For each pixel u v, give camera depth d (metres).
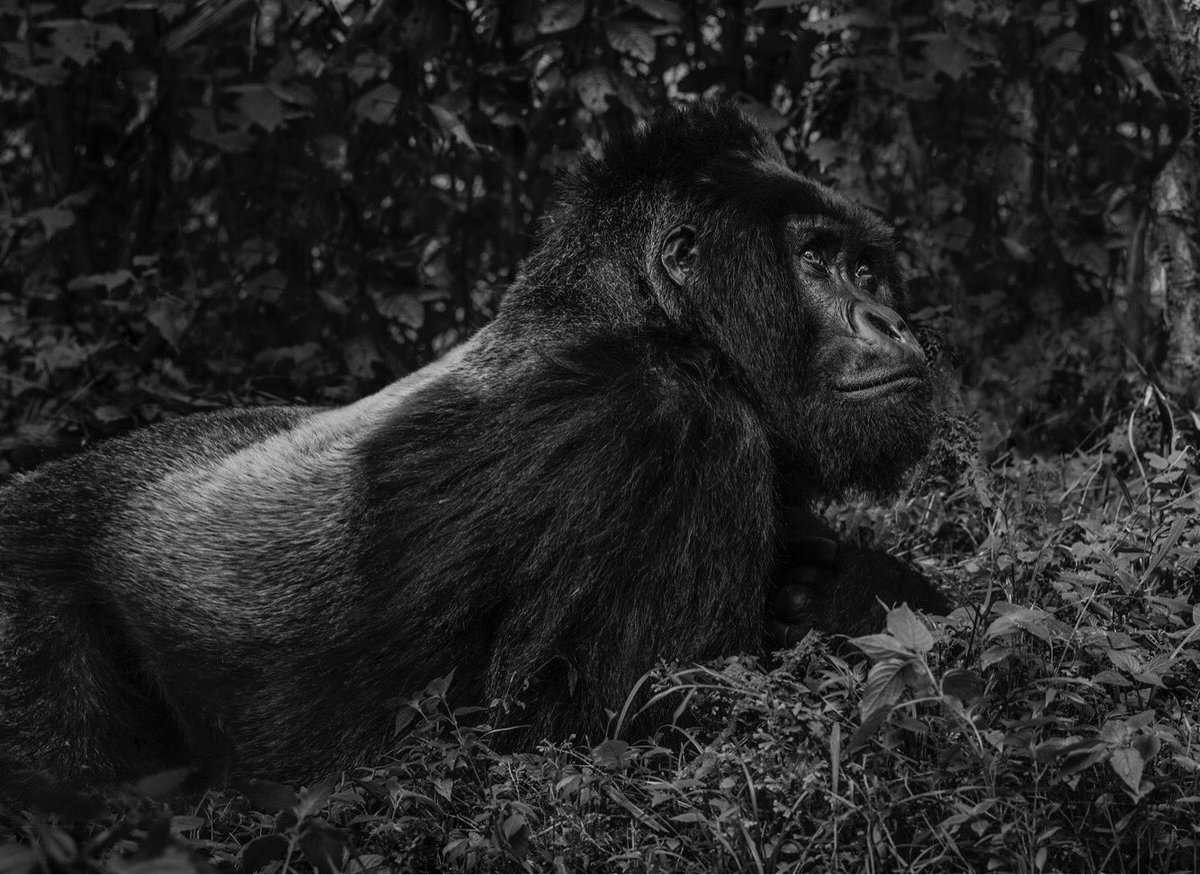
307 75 7.73
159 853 3.07
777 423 4.68
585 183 4.93
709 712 4.03
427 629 4.36
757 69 7.71
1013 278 7.81
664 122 4.92
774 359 4.64
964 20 7.51
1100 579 4.35
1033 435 6.93
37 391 7.78
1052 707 3.83
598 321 4.73
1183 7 6.32
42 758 4.63
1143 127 8.01
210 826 4.17
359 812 4.03
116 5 7.47
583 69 7.23
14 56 8.30
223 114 7.81
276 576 4.63
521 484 4.29
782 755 3.54
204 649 4.67
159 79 8.31
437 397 4.66
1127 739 3.24
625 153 4.89
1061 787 3.45
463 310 8.12
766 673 4.26
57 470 5.32
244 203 8.27
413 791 3.87
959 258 7.62
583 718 4.23
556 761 3.88
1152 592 4.54
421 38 7.33
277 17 8.02
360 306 7.70
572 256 4.84
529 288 4.85
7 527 5.06
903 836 3.43
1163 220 6.61
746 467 4.38
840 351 4.60
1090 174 8.15
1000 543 5.00
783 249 4.67
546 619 4.23
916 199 7.59
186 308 7.70
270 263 8.05
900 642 3.27
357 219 8.00
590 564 4.21
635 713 4.02
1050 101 7.77
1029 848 3.24
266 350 7.51
